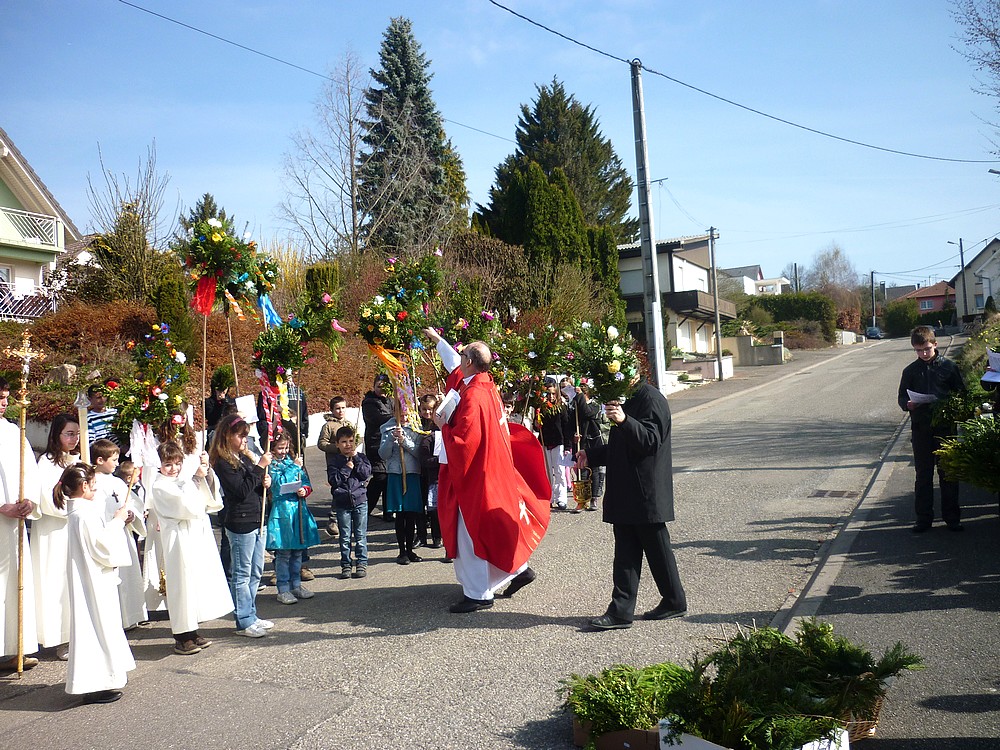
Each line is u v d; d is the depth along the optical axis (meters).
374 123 35.94
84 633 5.27
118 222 22.92
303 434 10.03
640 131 16.38
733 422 20.02
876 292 101.12
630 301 39.31
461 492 6.88
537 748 4.39
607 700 4.27
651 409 6.25
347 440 8.34
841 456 13.72
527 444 7.59
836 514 9.57
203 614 6.25
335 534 10.27
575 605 6.88
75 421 6.81
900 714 4.50
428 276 9.07
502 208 33.88
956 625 5.72
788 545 8.30
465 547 6.93
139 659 6.22
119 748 4.66
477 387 7.12
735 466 13.45
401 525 8.74
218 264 7.86
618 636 6.03
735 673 4.06
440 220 35.28
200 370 18.69
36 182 29.45
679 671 4.45
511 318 25.69
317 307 8.54
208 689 5.49
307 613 7.16
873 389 25.16
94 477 5.48
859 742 4.21
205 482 6.66
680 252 40.50
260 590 8.09
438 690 5.22
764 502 10.45
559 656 5.69
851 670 4.23
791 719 3.72
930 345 8.27
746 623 6.14
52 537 6.32
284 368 8.12
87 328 19.55
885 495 10.25
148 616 7.34
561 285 28.50
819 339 56.97
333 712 4.98
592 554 8.55
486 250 29.25
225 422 6.64
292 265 29.47
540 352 10.59
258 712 5.05
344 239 32.66
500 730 4.62
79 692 5.20
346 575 8.30
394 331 8.68
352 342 22.55
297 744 4.58
